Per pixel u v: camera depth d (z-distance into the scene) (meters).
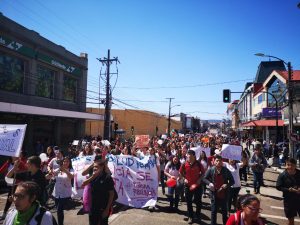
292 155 18.59
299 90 27.83
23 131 6.39
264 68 53.84
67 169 6.76
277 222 8.35
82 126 33.44
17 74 23.53
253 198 3.63
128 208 9.02
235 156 8.75
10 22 22.00
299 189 6.45
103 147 12.84
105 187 5.20
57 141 28.47
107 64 29.22
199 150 11.70
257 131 49.72
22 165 7.46
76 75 32.22
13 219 3.20
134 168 9.16
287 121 28.61
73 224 7.39
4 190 10.82
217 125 153.12
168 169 9.03
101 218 5.19
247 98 58.38
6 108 19.59
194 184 7.62
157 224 7.48
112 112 61.62
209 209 9.17
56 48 28.06
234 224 3.71
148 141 15.10
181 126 101.12
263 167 11.88
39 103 26.08
